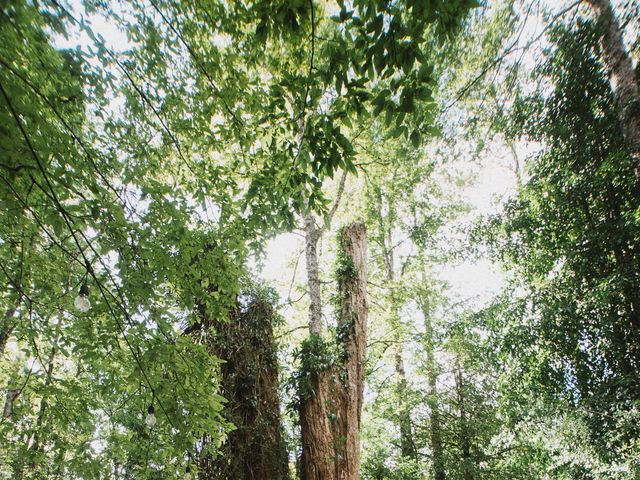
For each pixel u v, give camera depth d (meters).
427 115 2.57
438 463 9.15
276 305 7.98
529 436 6.77
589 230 6.50
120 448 4.47
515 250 7.79
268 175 3.86
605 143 6.51
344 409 6.64
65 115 3.03
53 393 4.17
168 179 5.11
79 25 2.81
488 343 7.95
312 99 2.92
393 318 10.30
